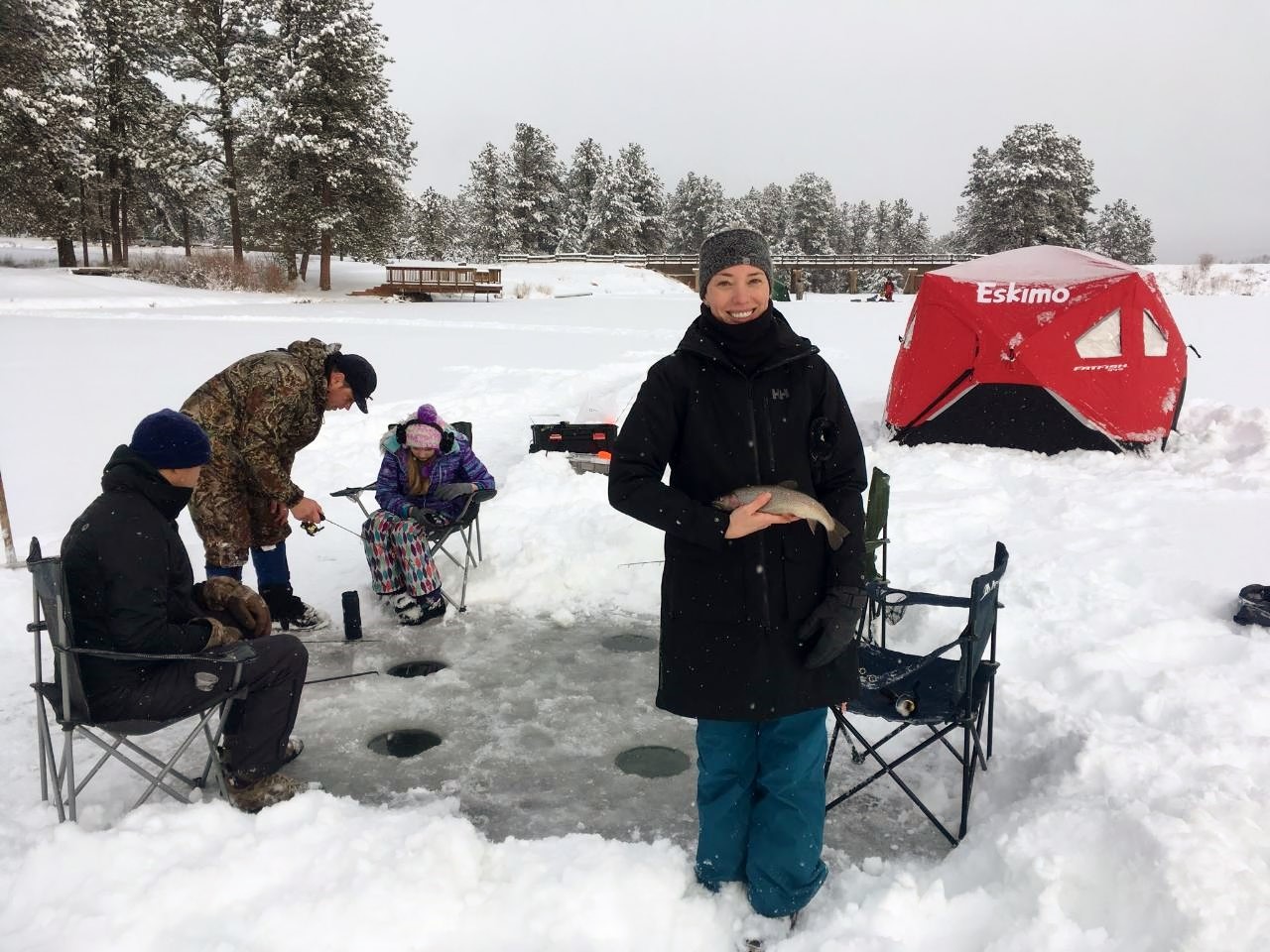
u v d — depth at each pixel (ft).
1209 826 7.86
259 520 14.15
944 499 21.97
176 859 8.24
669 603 7.60
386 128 132.36
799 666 7.40
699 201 279.90
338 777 10.69
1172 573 15.94
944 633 13.65
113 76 135.44
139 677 9.06
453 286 124.88
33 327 64.69
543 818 9.87
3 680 12.81
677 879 8.27
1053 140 191.62
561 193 253.24
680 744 11.54
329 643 14.60
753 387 7.47
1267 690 11.09
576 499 20.53
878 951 7.34
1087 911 7.61
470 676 13.46
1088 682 11.76
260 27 128.88
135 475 9.00
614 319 81.00
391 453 15.88
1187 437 26.84
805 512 6.95
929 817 9.22
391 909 7.73
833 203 295.48
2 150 111.24
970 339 27.22
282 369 13.17
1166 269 137.39
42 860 8.08
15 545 18.31
